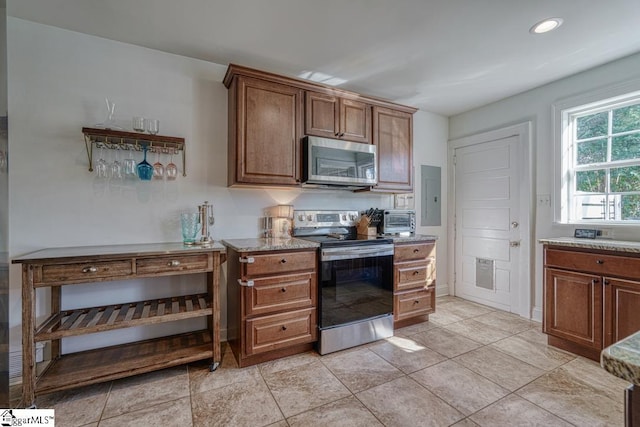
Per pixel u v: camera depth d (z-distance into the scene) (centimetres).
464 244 373
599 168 263
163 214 234
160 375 200
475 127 361
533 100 303
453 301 364
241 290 207
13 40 194
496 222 336
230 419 158
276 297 217
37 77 200
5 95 125
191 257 198
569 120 281
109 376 178
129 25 201
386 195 345
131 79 225
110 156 219
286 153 246
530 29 204
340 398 176
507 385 188
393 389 184
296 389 184
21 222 196
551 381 192
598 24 198
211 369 205
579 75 268
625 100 247
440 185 387
